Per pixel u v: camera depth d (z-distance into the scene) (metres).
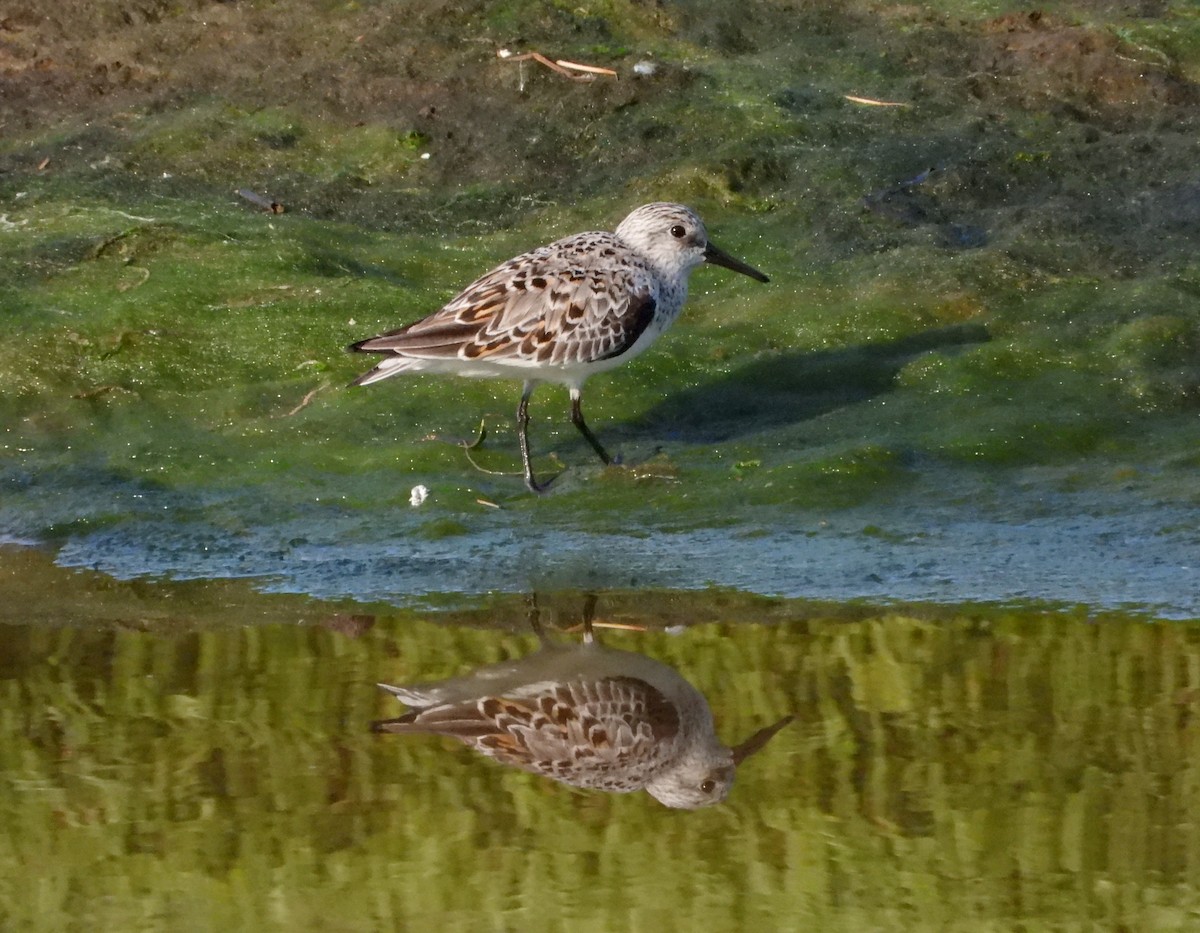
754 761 9.62
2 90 19.48
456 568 12.20
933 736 9.86
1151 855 8.52
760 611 11.45
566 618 11.51
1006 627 11.09
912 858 8.53
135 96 19.38
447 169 18.17
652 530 12.62
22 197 17.44
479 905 8.16
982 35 20.11
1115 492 12.86
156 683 10.77
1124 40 19.45
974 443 13.62
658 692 10.53
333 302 15.55
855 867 8.47
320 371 14.84
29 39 20.20
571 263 13.25
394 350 12.84
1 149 18.47
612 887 8.34
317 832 8.98
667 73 19.05
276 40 20.02
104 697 10.58
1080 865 8.45
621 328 13.21
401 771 9.67
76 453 13.85
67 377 14.62
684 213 13.86
